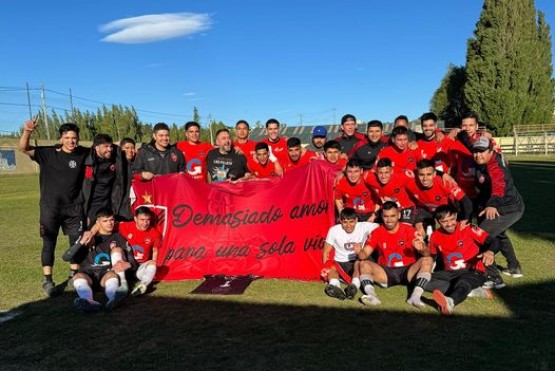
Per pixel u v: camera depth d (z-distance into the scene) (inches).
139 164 299.6
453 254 225.0
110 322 200.2
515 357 157.2
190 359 162.4
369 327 186.4
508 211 237.6
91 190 262.2
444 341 171.3
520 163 1203.2
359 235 247.1
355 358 159.5
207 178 339.9
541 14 1872.5
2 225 465.1
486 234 221.9
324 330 184.4
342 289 232.1
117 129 2731.3
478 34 1866.4
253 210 278.1
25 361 164.9
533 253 292.4
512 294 221.8
